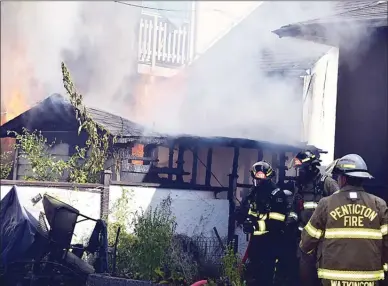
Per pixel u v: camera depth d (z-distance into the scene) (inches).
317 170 297.0
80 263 323.0
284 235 304.8
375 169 346.9
